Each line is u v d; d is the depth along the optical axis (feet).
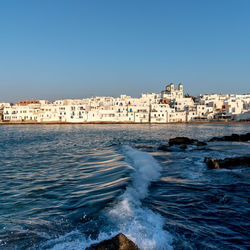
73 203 38.45
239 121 436.35
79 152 106.32
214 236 28.14
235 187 49.14
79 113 415.85
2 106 507.30
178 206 37.73
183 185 50.14
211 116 454.81
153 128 305.73
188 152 103.81
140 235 26.94
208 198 42.04
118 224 29.71
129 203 36.60
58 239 26.86
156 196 42.42
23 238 27.14
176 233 28.43
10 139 170.19
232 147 120.67
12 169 68.69
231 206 38.29
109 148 120.26
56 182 53.21
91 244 25.44
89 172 62.75
